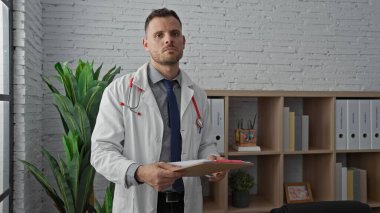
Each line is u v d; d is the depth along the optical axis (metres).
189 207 1.38
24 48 1.83
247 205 2.32
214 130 2.22
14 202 1.82
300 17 2.73
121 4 2.47
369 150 2.40
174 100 1.42
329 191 2.39
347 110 2.39
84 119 1.80
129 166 1.16
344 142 2.38
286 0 2.70
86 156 1.81
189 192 1.37
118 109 1.36
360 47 2.82
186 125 1.41
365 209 1.30
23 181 1.84
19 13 1.82
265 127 2.54
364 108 2.41
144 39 1.43
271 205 2.35
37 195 2.26
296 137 2.39
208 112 1.62
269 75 2.69
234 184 2.33
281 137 2.29
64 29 2.40
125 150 1.35
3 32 1.70
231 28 2.62
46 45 2.37
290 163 2.74
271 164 2.43
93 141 1.31
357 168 2.66
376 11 2.81
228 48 2.62
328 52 2.77
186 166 1.00
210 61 2.60
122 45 2.48
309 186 2.53
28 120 1.94
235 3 2.63
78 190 1.81
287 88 2.71
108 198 1.85
